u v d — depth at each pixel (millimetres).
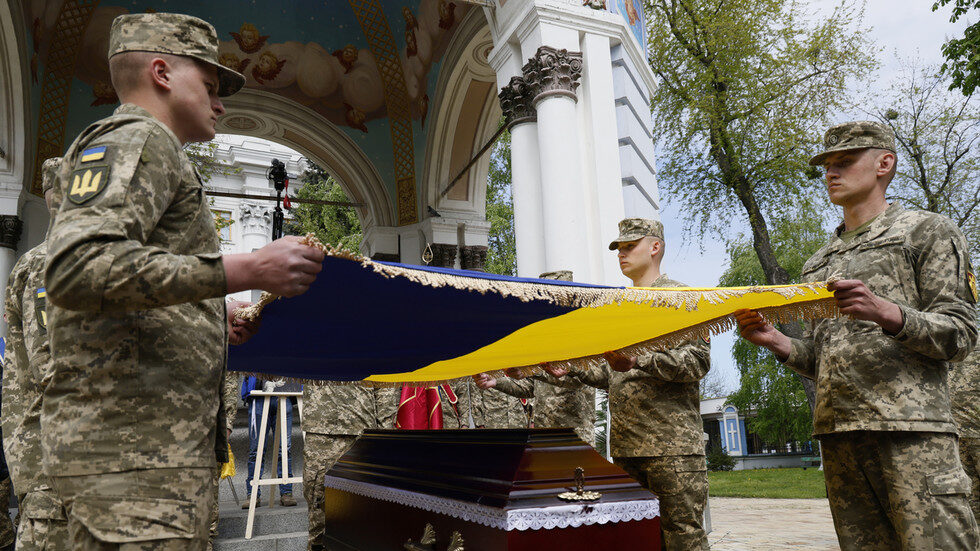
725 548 6840
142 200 1696
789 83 18578
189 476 1790
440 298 2287
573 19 8266
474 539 2502
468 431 3027
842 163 3066
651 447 3648
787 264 25047
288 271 1742
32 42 11250
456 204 14930
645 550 2477
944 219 2812
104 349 1746
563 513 2369
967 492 2602
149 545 1687
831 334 2926
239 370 3707
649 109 10117
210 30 2123
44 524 2600
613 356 3463
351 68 15133
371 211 15617
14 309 2979
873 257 2893
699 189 20703
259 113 14914
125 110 1923
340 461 4086
